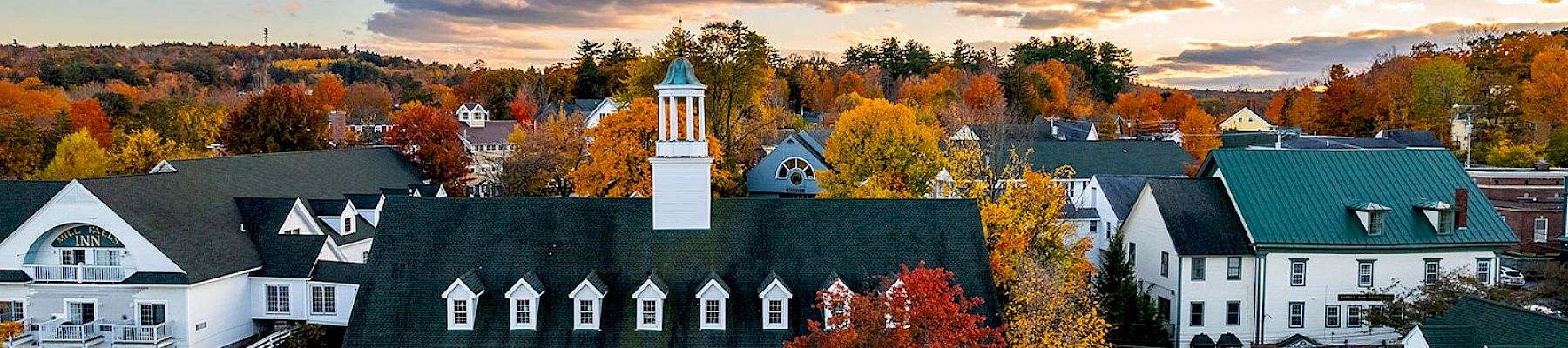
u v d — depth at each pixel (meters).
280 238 52.00
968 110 135.88
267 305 50.69
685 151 40.06
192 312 46.69
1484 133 121.94
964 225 40.38
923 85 160.12
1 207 50.78
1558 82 116.12
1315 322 51.69
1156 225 54.38
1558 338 33.69
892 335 28.20
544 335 37.19
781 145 88.94
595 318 37.31
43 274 46.97
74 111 110.06
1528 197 76.06
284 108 85.94
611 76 192.62
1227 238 52.03
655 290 37.19
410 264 39.16
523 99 175.88
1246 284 51.97
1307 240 50.94
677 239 39.84
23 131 91.50
